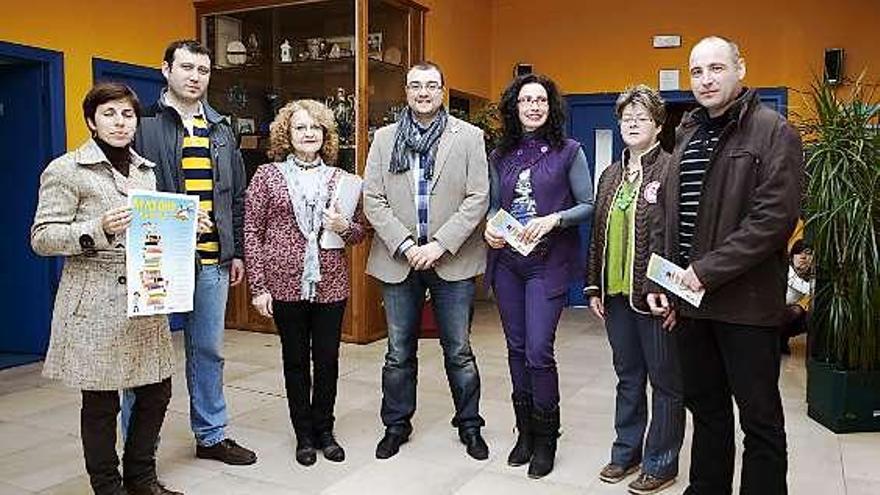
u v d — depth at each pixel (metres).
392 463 2.99
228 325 5.73
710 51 2.05
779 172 1.95
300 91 5.62
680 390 2.61
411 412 3.14
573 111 7.00
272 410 3.69
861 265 3.31
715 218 2.06
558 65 7.03
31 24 4.40
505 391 4.04
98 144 2.33
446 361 3.11
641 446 2.84
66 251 2.21
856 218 3.28
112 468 2.42
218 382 2.98
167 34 5.38
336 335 3.00
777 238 1.96
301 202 2.87
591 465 2.97
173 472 2.88
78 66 4.70
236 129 5.79
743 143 2.02
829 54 6.04
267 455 3.07
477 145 2.92
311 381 3.04
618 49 6.80
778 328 2.08
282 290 2.88
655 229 2.46
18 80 4.59
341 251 2.97
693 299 2.04
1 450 3.09
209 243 2.85
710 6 6.47
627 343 2.76
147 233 2.26
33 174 4.62
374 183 2.98
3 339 4.80
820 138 3.48
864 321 3.31
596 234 2.78
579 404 3.82
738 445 3.11
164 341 2.46
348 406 3.76
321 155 2.99
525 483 2.79
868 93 5.91
